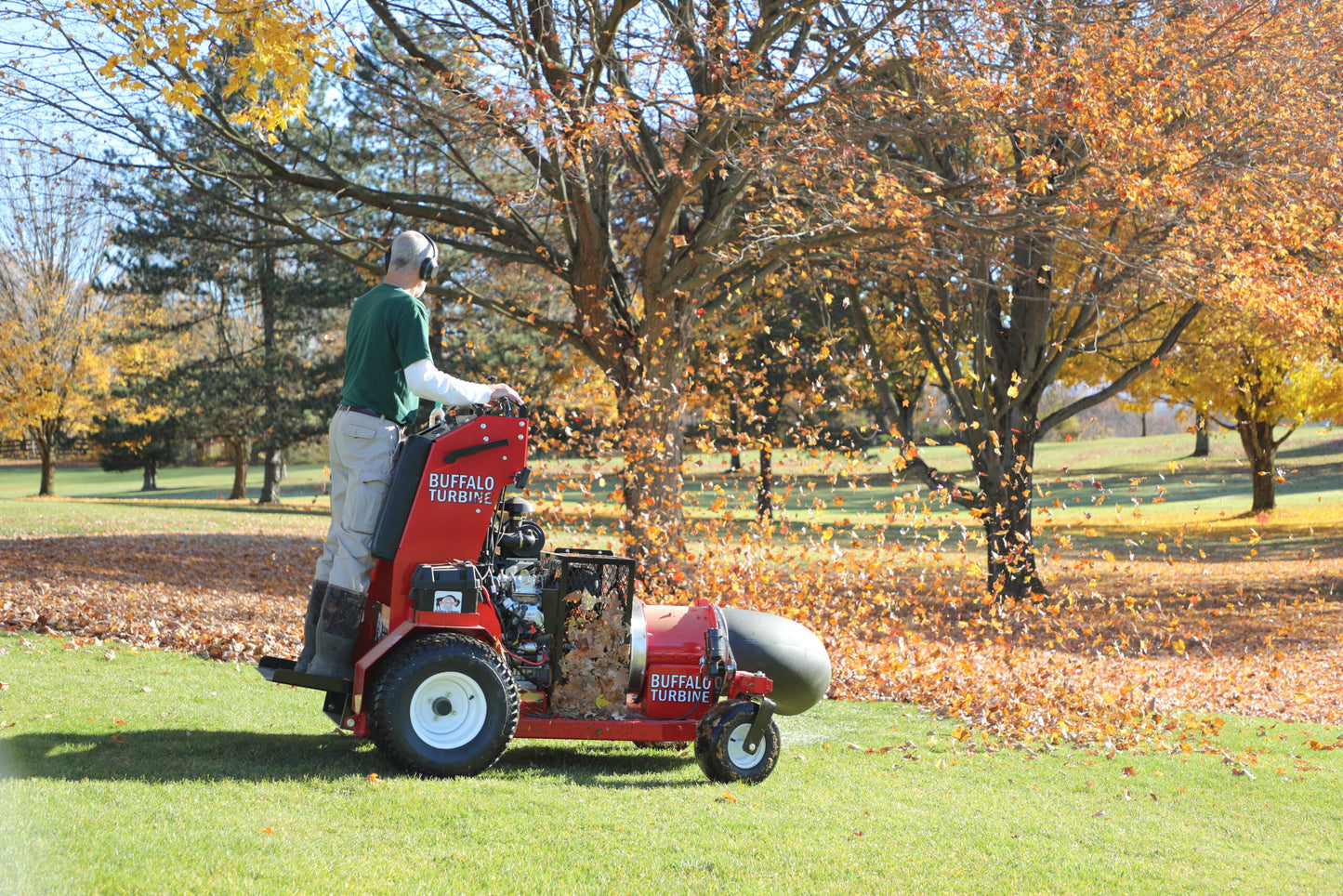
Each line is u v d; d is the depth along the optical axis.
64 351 30.84
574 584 5.67
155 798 4.21
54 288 29.92
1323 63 12.31
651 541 9.95
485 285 20.83
